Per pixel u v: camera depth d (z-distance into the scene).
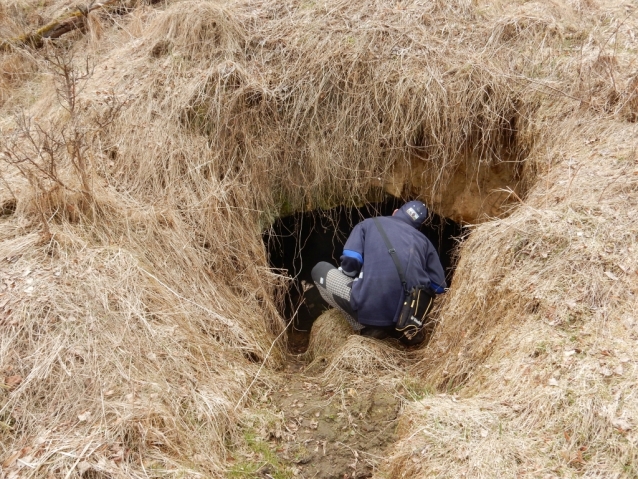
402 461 2.79
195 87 4.67
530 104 4.54
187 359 3.36
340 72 4.86
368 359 3.79
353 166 4.89
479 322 3.45
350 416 3.35
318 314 5.62
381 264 3.95
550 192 3.82
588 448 2.48
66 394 2.89
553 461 2.48
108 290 3.36
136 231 3.92
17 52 6.00
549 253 3.30
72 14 6.29
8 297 3.18
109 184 4.17
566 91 4.48
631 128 4.08
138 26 5.75
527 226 3.48
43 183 3.88
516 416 2.72
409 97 4.70
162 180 4.34
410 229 4.12
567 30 5.01
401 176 4.94
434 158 4.75
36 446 2.65
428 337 4.12
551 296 3.11
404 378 3.62
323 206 5.07
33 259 3.42
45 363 2.95
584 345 2.86
